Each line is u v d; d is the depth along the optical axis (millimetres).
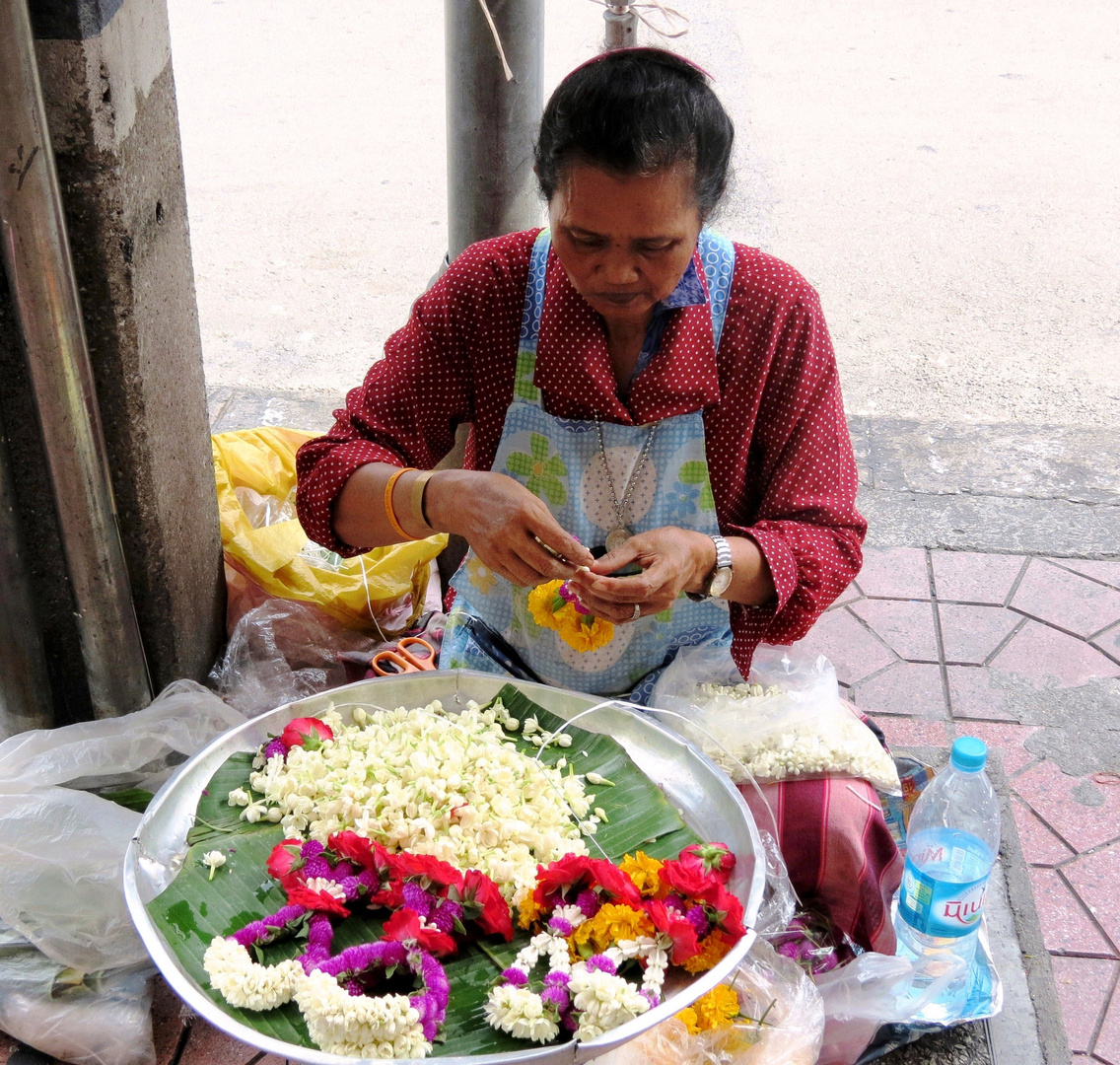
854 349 4074
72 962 1724
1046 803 2316
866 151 5652
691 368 1706
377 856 1449
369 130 5824
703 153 1431
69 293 1719
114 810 1834
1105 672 2666
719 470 1818
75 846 1766
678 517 1840
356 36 7016
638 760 1748
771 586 1736
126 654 2051
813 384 1759
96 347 1843
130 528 2010
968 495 3266
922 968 1775
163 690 2133
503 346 1785
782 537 1748
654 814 1630
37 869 1737
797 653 2014
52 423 1789
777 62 6656
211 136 5676
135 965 1754
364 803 1587
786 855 1779
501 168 2438
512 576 1630
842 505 1786
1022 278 4602
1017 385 3881
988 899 2086
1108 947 2033
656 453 1785
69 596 2053
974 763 1728
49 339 1723
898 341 4137
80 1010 1712
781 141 5719
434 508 1683
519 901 1463
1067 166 5574
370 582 2418
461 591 1969
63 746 1903
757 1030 1582
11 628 1969
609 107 1367
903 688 2605
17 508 1905
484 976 1403
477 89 2359
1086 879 2156
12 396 1837
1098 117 6102
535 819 1591
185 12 7254
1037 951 2004
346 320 4203
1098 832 2254
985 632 2775
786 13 7398
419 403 1849
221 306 4242
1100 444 3537
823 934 1842
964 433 3570
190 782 1651
